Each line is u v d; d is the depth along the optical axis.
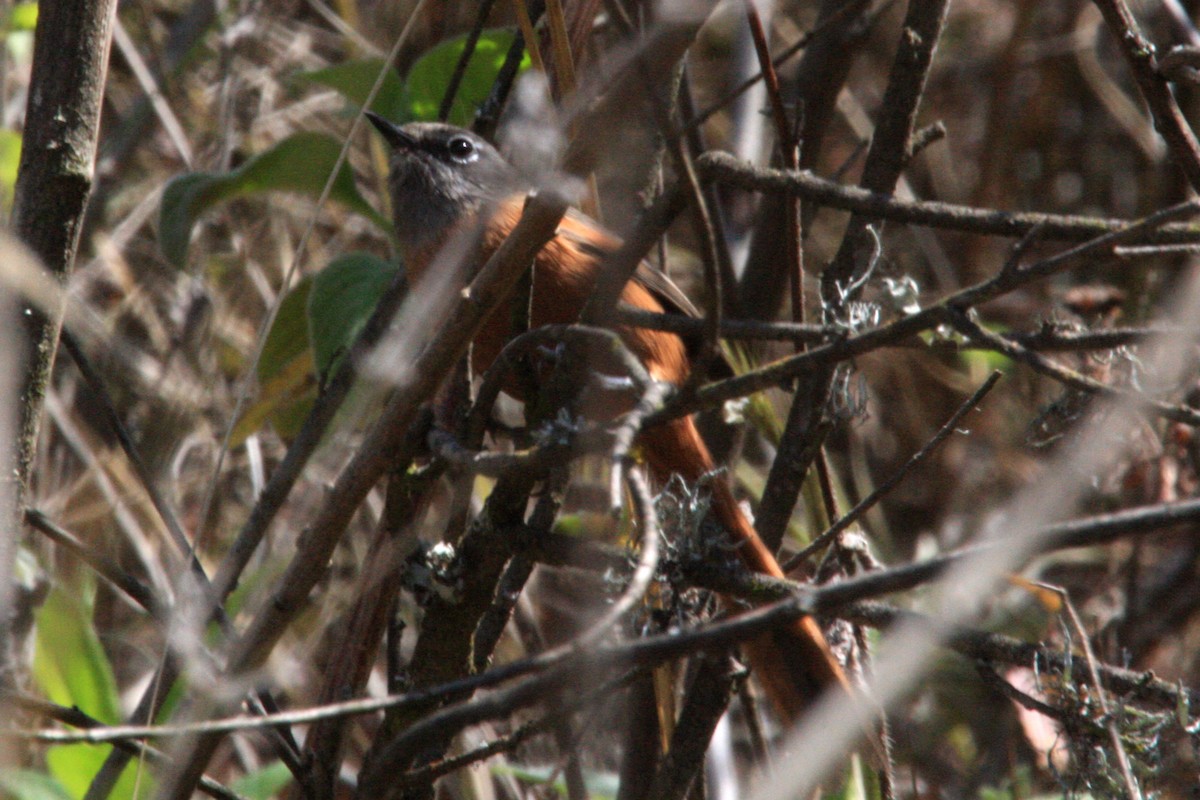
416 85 7.68
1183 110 10.55
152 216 9.84
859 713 4.05
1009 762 8.09
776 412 7.55
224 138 9.82
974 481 10.40
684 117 7.84
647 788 6.35
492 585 4.98
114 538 8.27
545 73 5.10
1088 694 4.62
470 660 5.09
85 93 4.62
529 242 4.22
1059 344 4.45
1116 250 4.06
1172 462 8.32
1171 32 7.82
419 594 5.03
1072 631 8.07
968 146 13.01
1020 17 11.73
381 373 4.55
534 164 4.73
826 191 5.17
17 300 4.49
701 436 7.41
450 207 7.10
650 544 3.48
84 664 5.91
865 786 5.64
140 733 3.91
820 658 4.90
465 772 6.41
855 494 10.26
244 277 9.96
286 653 6.68
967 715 8.66
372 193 10.44
